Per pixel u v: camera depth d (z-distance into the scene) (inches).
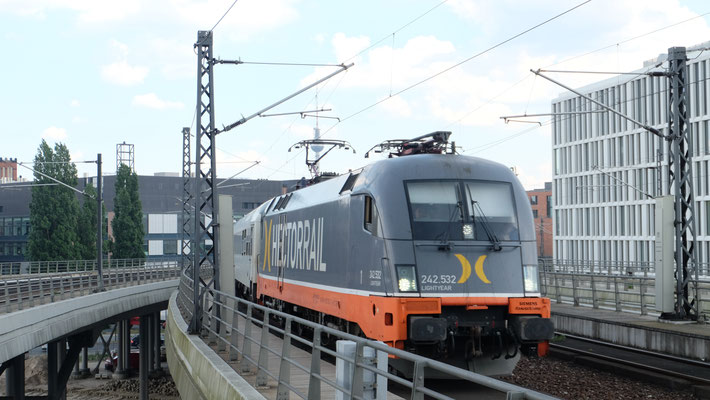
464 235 565.3
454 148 631.2
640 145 2477.9
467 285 555.8
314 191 776.9
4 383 1753.2
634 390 578.2
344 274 634.8
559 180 2918.3
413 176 577.3
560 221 2918.3
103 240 2933.1
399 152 662.5
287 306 912.3
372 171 598.9
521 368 695.1
